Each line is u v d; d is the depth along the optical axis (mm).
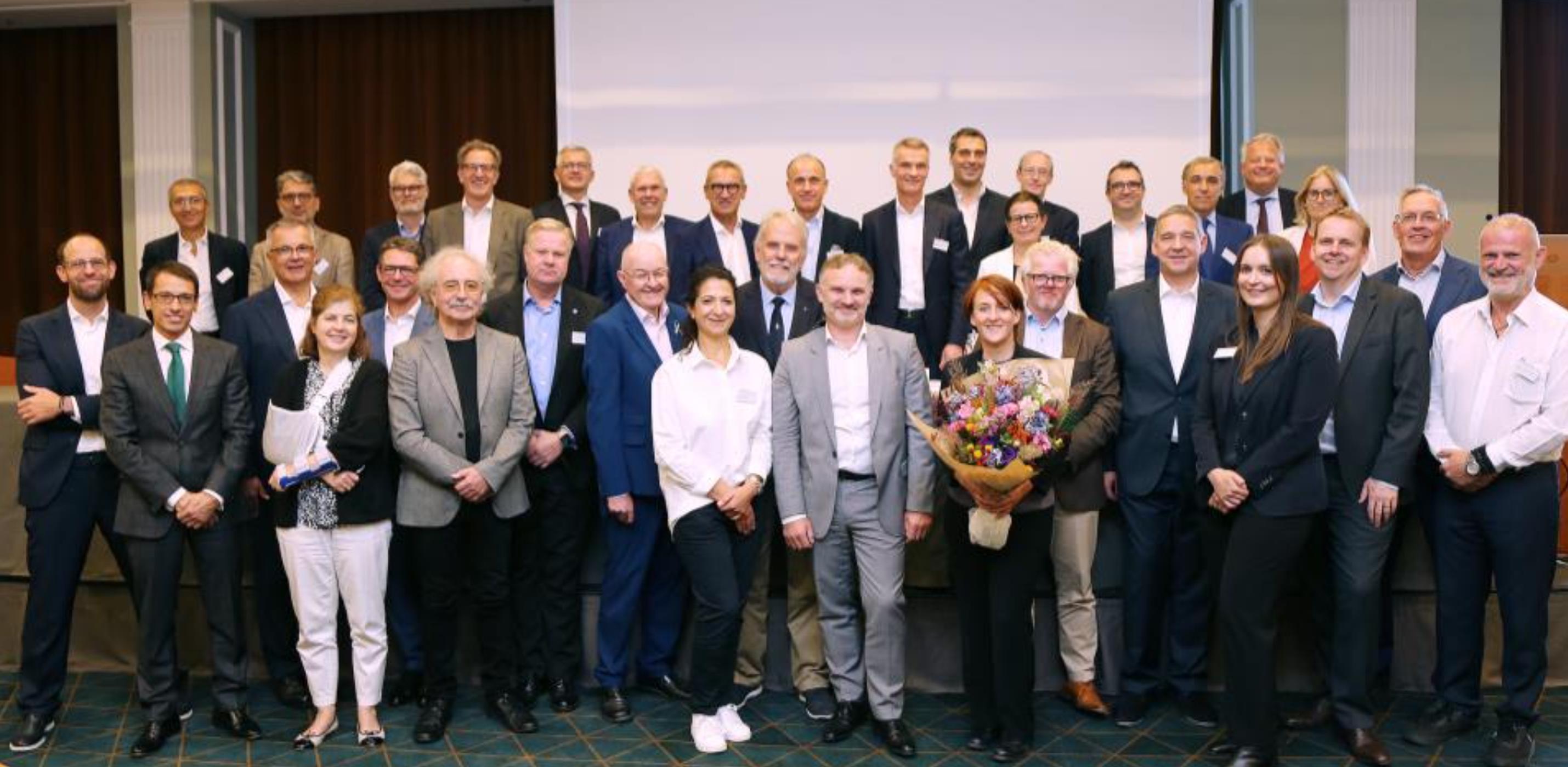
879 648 3379
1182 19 6309
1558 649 3781
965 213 4812
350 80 7680
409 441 3400
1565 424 3082
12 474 4137
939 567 3828
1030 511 3172
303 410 3357
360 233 7719
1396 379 3229
